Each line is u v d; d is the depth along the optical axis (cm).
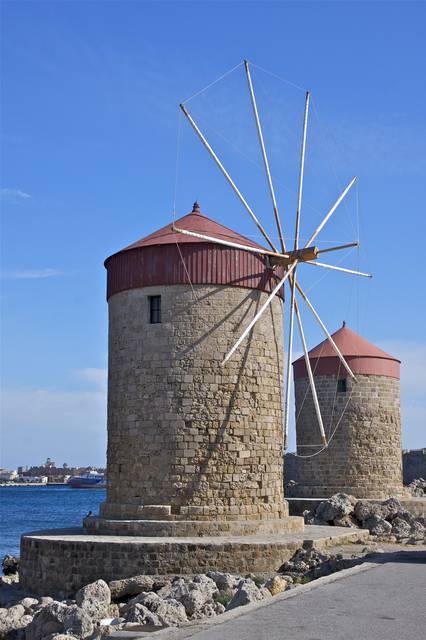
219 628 1082
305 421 4262
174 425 2552
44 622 1786
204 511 2491
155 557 2230
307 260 2780
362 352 4194
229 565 2227
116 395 2703
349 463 4084
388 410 4203
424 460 5653
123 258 2756
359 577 1558
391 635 1029
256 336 2697
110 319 2817
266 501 2627
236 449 2573
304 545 2328
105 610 1852
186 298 2627
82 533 2591
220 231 2808
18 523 8500
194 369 2583
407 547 2428
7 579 2797
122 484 2617
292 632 1048
